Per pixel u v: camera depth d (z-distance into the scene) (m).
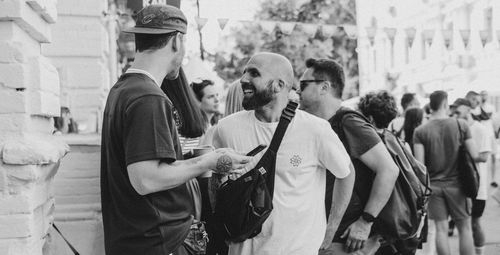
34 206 3.10
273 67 3.50
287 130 3.46
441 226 7.07
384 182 4.20
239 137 3.56
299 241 3.41
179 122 3.83
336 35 17.64
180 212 2.94
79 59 7.27
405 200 4.53
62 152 3.49
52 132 3.71
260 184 3.32
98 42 7.28
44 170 3.25
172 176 2.75
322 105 4.45
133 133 2.73
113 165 2.87
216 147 3.68
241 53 17.73
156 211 2.84
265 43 17.72
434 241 7.61
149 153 2.71
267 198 3.32
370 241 4.50
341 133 4.32
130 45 9.33
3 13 3.06
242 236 3.35
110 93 2.97
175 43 3.01
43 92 3.29
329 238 3.97
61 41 7.24
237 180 3.34
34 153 2.99
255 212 3.31
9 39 3.12
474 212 8.05
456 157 7.01
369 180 4.33
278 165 3.44
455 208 7.03
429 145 7.07
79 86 7.27
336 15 17.45
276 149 3.39
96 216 4.61
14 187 3.01
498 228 10.72
